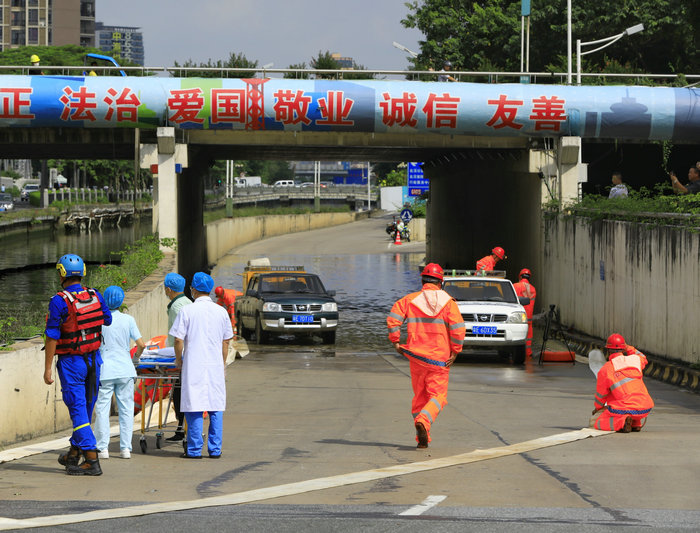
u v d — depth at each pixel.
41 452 11.05
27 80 31.81
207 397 10.51
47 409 12.49
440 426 12.89
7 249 67.19
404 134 34.69
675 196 21.56
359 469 9.62
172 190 33.94
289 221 100.31
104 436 10.51
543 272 33.16
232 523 7.21
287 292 26.86
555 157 33.53
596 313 26.44
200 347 10.55
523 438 11.73
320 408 15.04
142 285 23.28
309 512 7.59
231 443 11.57
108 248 69.00
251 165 190.62
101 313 9.62
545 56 62.22
